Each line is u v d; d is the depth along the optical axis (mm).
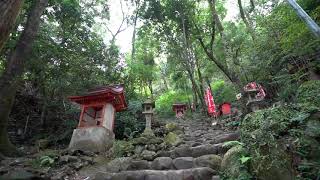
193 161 5105
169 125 9672
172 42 18062
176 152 5828
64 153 6691
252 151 3979
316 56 5879
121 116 10297
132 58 16500
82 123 7879
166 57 19375
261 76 7973
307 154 3543
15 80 7262
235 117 10758
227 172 4207
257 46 7656
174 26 17922
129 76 14102
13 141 9211
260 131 4121
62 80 10156
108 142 7730
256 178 3680
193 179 4496
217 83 20328
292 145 3717
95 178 4918
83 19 12141
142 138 7613
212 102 13320
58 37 10883
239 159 3994
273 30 7121
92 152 6902
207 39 16969
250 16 11945
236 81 9203
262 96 8172
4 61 9445
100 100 8117
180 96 21078
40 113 10719
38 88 10703
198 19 16578
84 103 8156
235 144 4926
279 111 4406
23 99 10531
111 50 13367
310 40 5473
